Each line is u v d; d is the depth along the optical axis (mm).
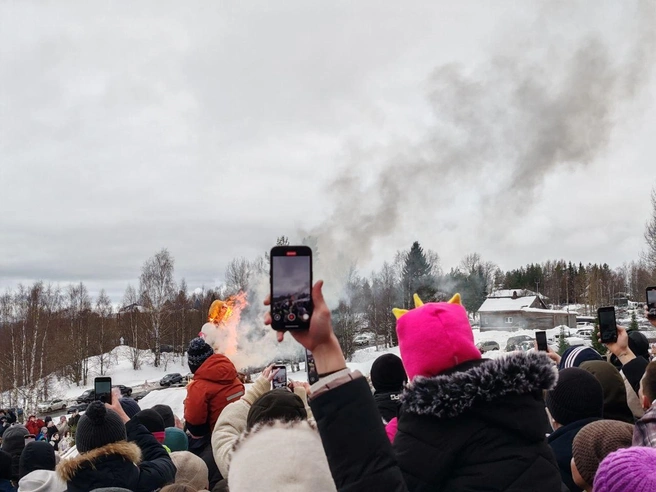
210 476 4363
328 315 1637
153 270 61312
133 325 64438
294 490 1775
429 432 1939
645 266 40281
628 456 1913
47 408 42969
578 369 3154
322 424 1587
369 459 1539
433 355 2076
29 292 56531
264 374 3916
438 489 1908
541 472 1877
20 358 46406
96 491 2709
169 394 19453
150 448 3902
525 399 1928
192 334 63969
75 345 56562
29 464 4707
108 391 4250
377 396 3707
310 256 1658
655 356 5512
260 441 1947
